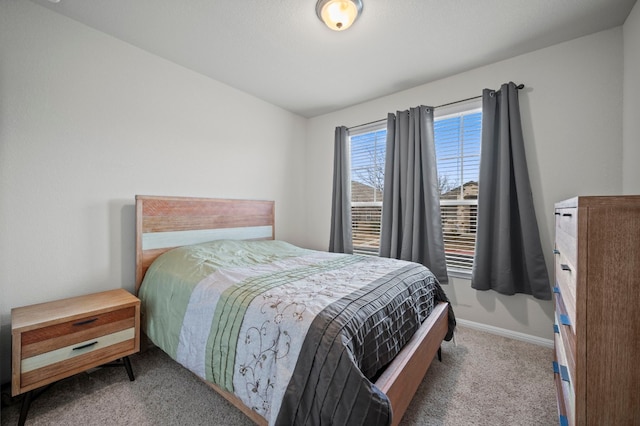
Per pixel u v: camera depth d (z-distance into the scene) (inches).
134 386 66.1
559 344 57.3
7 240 64.1
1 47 62.6
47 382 55.5
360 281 63.0
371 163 130.1
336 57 90.6
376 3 65.7
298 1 65.7
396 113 113.4
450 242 107.3
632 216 27.4
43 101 68.6
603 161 77.3
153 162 89.8
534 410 58.5
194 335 60.1
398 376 46.6
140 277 81.8
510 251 88.0
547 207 85.2
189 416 56.4
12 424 53.8
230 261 80.9
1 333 63.2
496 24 73.8
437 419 55.9
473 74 98.0
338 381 37.3
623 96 74.0
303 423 38.1
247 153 120.1
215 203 103.8
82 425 53.8
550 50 84.4
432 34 78.1
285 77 104.6
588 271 29.2
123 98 82.8
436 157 110.0
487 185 91.5
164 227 88.1
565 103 82.4
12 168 64.6
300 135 147.6
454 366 74.9
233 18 72.0
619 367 28.1
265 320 47.9
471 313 99.7
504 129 88.1
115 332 65.6
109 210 80.3
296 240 145.7
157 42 83.0
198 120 102.0
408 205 107.3
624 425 27.9
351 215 136.0
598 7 67.5
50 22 69.3
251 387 46.1
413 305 62.7
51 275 70.3
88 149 76.2
